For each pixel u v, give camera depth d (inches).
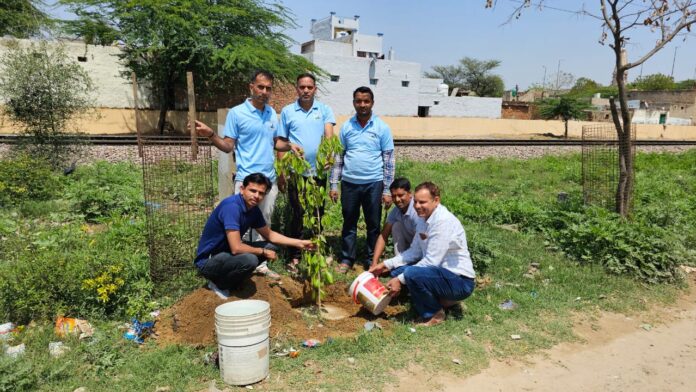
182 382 143.0
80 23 855.1
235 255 175.5
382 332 175.0
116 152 541.3
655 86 2662.4
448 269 182.9
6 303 175.8
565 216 318.7
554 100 1476.4
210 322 169.0
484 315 192.9
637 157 801.6
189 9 837.8
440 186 486.3
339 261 251.6
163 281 204.1
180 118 1011.9
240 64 832.9
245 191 174.9
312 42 1660.9
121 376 146.1
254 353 141.6
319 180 226.7
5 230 264.8
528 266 254.1
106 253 204.1
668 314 204.5
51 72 452.1
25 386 136.9
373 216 235.5
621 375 158.1
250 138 204.1
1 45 786.8
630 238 252.8
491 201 385.4
